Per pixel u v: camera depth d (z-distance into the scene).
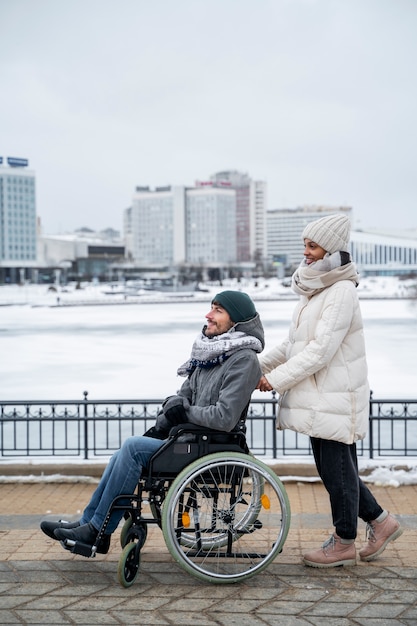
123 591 3.92
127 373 23.44
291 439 12.21
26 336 40.16
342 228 4.26
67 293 129.38
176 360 27.03
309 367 4.13
